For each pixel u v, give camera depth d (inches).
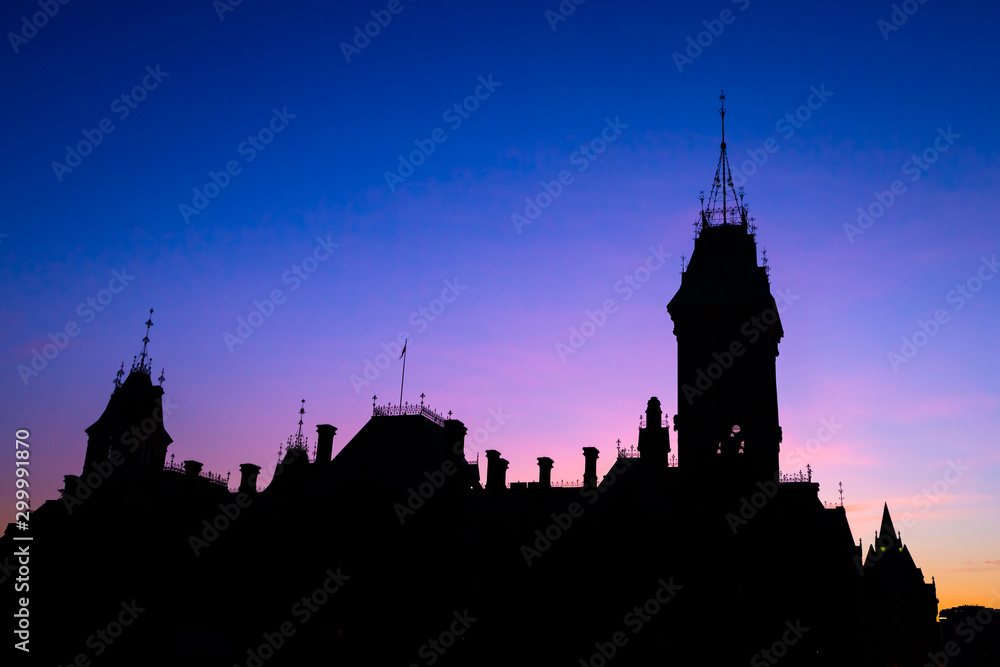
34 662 2770.7
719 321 3048.7
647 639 2657.5
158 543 2938.0
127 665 2765.7
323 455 3255.4
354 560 2736.2
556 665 2682.1
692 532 2755.9
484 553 2876.5
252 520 2935.5
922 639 4397.1
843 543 2664.9
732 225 3243.1
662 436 3191.4
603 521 2829.7
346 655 2628.0
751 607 2628.0
